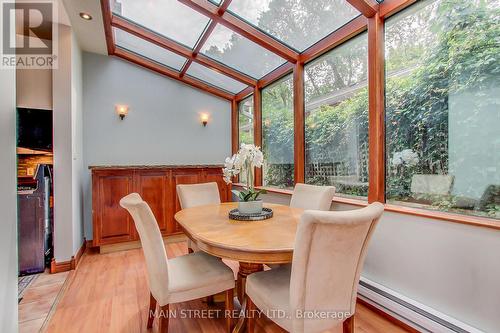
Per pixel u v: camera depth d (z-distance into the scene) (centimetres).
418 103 198
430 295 176
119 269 298
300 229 118
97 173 349
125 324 194
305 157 331
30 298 231
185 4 283
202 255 208
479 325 152
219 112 512
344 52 272
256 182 441
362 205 231
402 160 210
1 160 120
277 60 364
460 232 161
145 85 447
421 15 195
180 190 285
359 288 218
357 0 214
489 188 157
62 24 301
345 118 272
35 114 305
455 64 174
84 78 401
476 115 163
